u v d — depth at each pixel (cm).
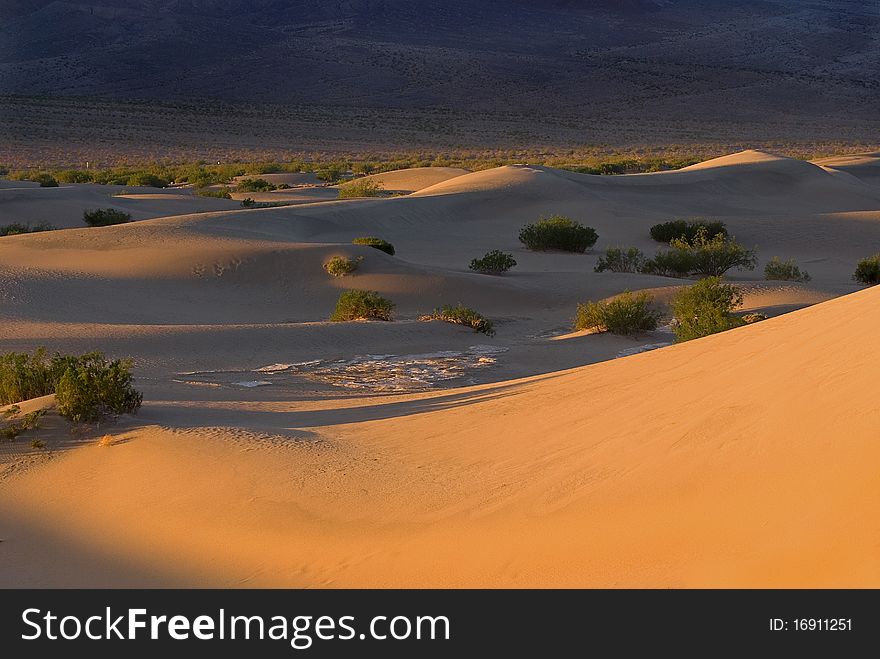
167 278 3997
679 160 12950
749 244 5984
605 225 6669
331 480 1028
